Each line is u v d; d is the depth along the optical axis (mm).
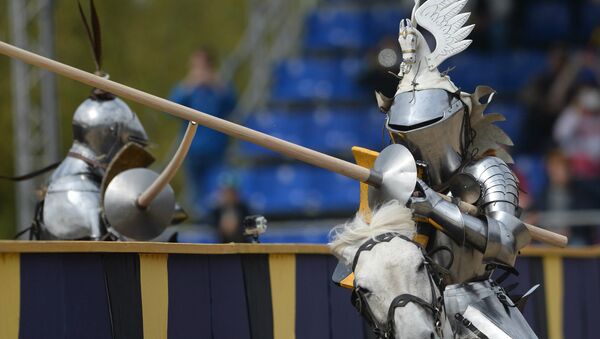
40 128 48688
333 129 56312
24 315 18516
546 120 54688
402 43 20797
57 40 54344
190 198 50438
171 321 21281
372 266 17328
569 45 61719
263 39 61344
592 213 45531
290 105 57781
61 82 55031
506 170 20344
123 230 24609
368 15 62125
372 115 56531
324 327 25438
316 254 25469
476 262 20266
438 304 17469
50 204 25953
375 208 19344
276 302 24141
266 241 44969
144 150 25984
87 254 19609
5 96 54906
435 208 19078
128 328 20281
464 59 59500
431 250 20156
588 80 55875
